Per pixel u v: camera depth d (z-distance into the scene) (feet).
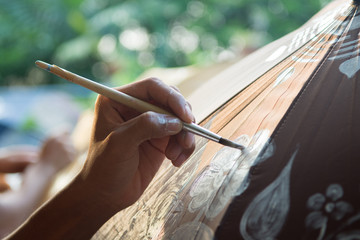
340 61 1.60
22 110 8.16
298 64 1.78
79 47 11.47
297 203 1.18
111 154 1.59
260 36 10.46
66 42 12.51
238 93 1.96
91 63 12.19
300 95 1.56
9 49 12.55
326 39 1.82
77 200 1.70
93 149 1.71
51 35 12.46
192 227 1.39
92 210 1.73
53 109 8.04
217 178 1.51
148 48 11.51
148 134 1.57
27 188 3.59
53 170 3.77
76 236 1.76
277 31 10.21
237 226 1.25
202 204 1.45
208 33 11.27
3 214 3.33
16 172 4.14
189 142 1.75
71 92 9.62
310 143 1.33
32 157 4.18
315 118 1.41
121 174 1.65
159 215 1.65
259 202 1.27
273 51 2.12
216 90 2.33
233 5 10.99
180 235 1.41
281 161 1.34
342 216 1.08
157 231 1.57
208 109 2.10
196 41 11.43
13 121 7.70
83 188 1.68
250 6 10.84
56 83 12.53
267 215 1.21
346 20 1.86
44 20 12.37
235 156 1.55
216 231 1.28
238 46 10.59
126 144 1.58
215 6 11.25
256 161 1.40
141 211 1.78
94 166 1.64
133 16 11.33
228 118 1.84
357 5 1.90
